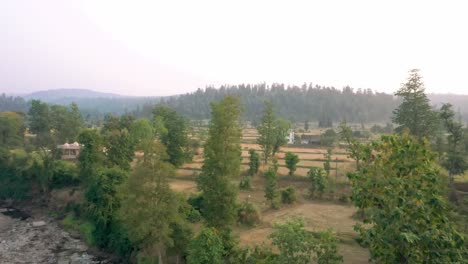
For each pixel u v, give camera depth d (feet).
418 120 164.04
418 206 62.39
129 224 119.44
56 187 232.32
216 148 127.95
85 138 203.00
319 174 201.26
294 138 435.53
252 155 233.14
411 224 61.00
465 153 165.78
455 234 62.08
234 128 132.05
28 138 359.05
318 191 201.26
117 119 297.94
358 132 434.30
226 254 106.11
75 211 196.95
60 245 165.58
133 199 114.83
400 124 172.24
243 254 103.71
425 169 68.90
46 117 346.74
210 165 128.77
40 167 236.84
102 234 163.94
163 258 126.41
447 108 165.68
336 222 158.51
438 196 65.16
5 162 269.03
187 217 151.12
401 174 69.36
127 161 217.36
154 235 114.83
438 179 67.36
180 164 250.78
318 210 179.32
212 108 130.82
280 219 165.07
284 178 229.25
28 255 154.40
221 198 128.26
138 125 232.53
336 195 200.23
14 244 166.40
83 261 148.25
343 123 246.68
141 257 134.00
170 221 117.91
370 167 74.18
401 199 62.90
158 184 116.78
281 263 80.33
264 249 103.76
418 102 163.22
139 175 115.24
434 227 61.16
